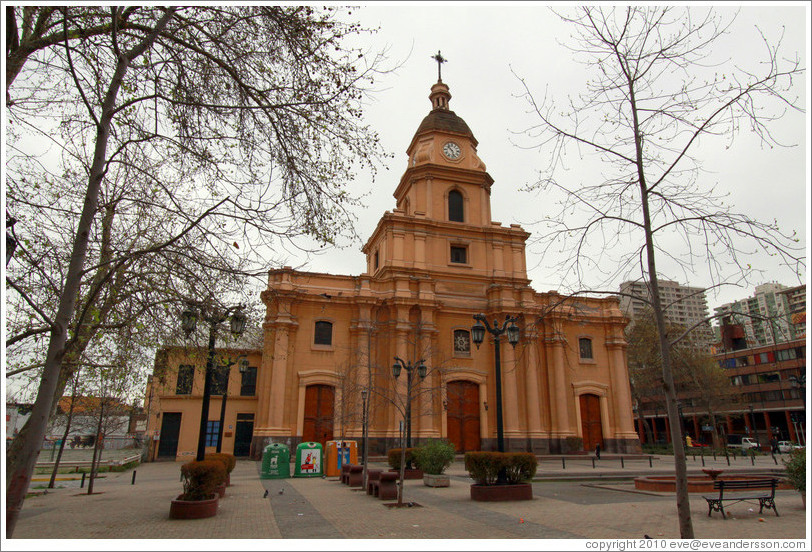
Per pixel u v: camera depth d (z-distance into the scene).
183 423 32.78
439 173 39.12
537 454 33.00
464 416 33.72
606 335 38.12
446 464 18.69
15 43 7.62
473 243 38.06
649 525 10.29
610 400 36.91
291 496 15.31
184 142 9.30
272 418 29.89
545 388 35.69
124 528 10.03
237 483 19.19
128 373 12.80
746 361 59.91
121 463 27.17
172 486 18.50
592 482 20.00
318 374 31.61
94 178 6.70
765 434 60.56
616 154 8.55
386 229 36.59
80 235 6.41
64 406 21.03
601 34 8.49
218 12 8.88
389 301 33.81
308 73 9.16
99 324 9.55
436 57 45.69
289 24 8.91
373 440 31.06
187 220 9.03
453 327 35.25
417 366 24.22
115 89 7.16
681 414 47.41
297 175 9.36
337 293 33.72
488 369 34.91
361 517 11.48
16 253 8.63
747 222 7.53
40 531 9.62
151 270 9.36
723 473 21.41
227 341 11.09
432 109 43.59
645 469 24.91
